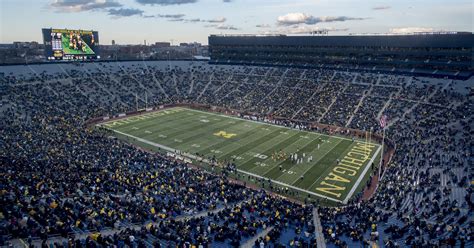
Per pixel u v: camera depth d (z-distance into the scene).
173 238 25.84
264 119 81.00
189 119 81.62
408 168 46.25
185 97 101.06
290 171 50.38
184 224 28.14
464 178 39.62
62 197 31.33
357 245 26.94
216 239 26.67
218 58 131.38
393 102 79.19
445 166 45.53
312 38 111.00
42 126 63.50
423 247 25.03
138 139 65.19
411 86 85.31
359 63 104.56
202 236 26.00
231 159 54.97
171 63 127.50
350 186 45.38
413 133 61.81
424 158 49.19
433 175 42.50
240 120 81.12
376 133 66.69
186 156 56.12
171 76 114.56
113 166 43.31
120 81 103.19
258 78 109.00
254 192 40.53
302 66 113.38
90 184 35.34
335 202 40.88
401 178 42.88
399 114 72.81
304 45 113.06
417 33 93.19
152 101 95.38
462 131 58.25
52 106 78.00
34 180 33.88
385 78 93.00
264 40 120.38
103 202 31.12
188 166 51.62
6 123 64.00
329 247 26.44
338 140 65.12
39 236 23.39
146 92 100.06
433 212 33.00
